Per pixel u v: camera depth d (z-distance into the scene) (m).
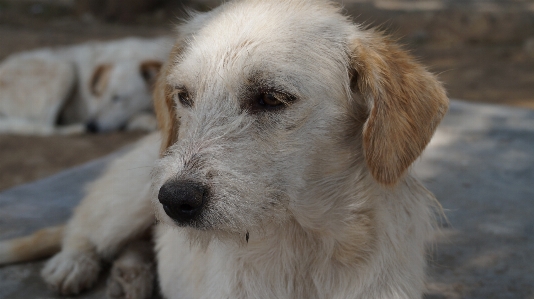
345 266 0.87
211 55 0.86
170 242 0.94
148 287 0.97
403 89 0.85
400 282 0.86
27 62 2.41
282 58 0.85
